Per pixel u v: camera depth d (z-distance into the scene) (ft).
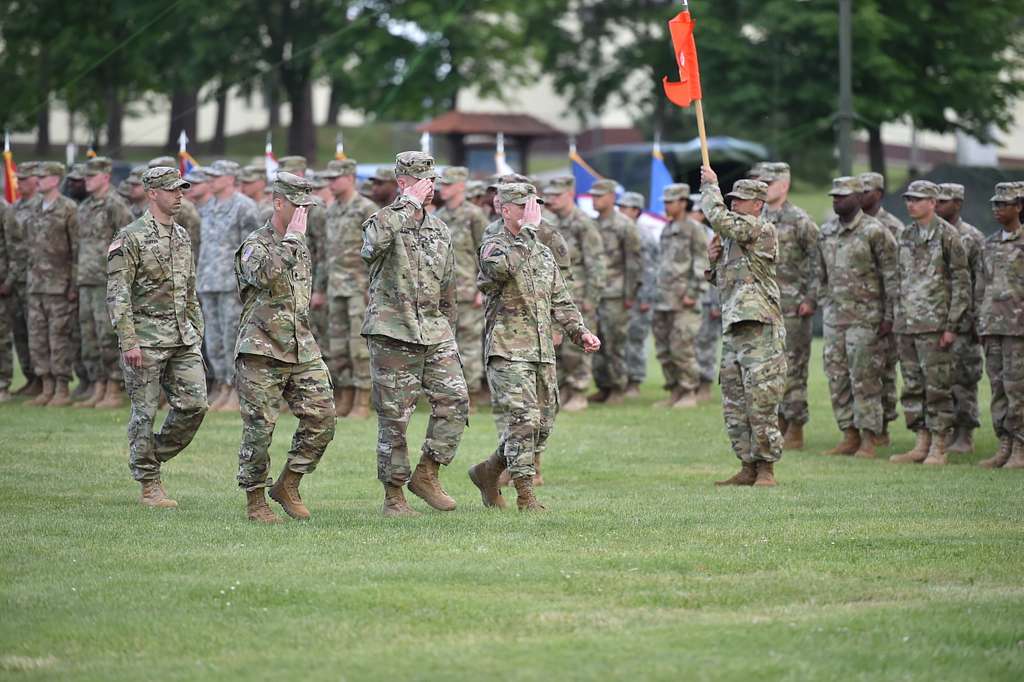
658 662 63.41
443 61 406.21
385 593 75.00
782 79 357.20
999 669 62.69
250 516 96.43
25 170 170.91
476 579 78.23
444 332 99.30
